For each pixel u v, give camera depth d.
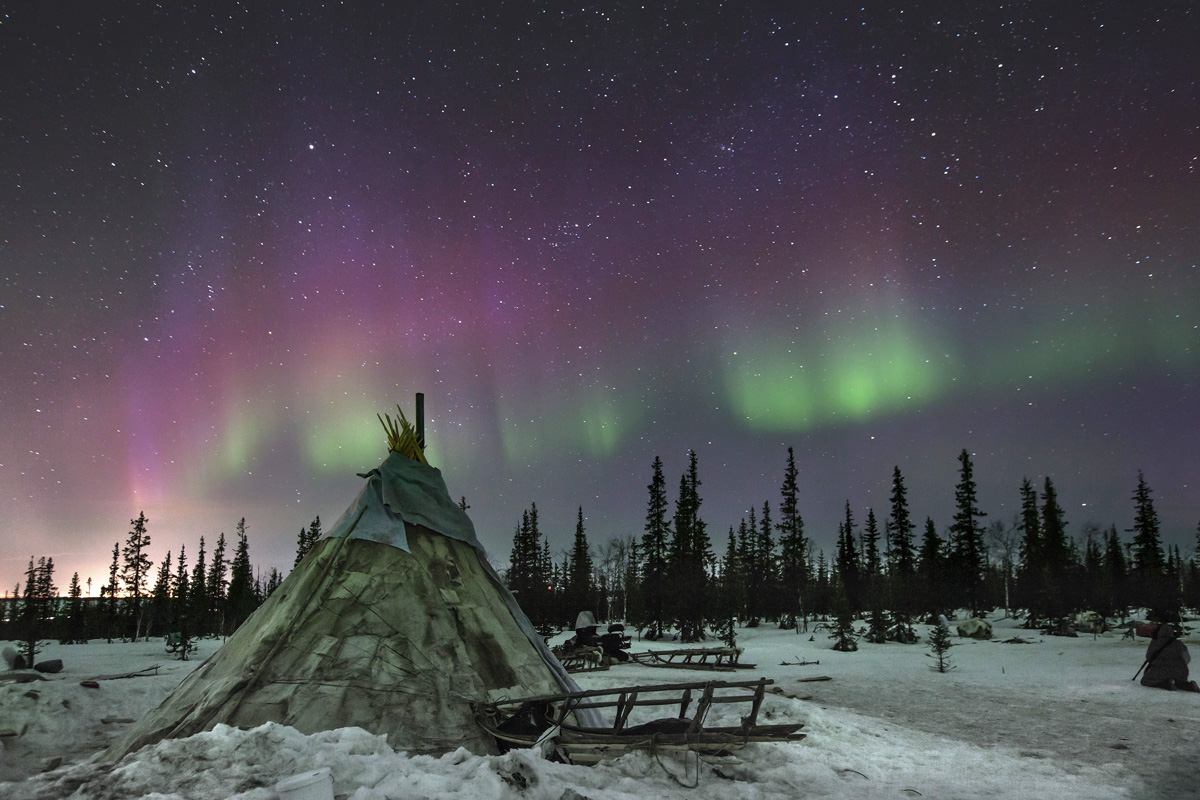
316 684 7.12
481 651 8.11
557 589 51.22
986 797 6.70
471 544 9.56
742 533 55.50
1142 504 48.28
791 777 6.98
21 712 9.23
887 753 8.57
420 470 9.62
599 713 8.90
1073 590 38.28
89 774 5.42
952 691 14.99
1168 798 6.79
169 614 42.59
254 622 8.28
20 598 40.78
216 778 5.09
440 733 6.93
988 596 54.09
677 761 6.85
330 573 8.23
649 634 38.31
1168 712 12.22
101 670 20.20
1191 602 50.72
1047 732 10.31
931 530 54.31
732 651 20.22
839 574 54.34
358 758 5.64
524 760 5.66
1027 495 51.16
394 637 7.73
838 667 20.66
